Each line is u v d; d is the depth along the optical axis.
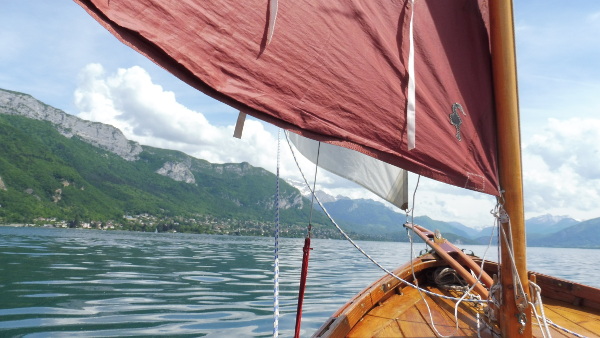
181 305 8.98
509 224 2.89
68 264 15.83
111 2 1.89
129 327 6.81
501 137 2.95
